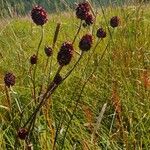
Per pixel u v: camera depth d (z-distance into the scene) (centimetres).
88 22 30
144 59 51
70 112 38
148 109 39
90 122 36
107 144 34
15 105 41
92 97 44
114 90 41
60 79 25
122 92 43
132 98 41
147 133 36
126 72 47
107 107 42
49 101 40
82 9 28
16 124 38
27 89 44
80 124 38
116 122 38
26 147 27
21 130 26
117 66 48
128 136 36
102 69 50
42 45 64
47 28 74
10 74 28
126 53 50
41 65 52
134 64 49
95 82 47
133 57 50
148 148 35
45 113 36
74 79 47
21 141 32
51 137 33
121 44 52
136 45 54
